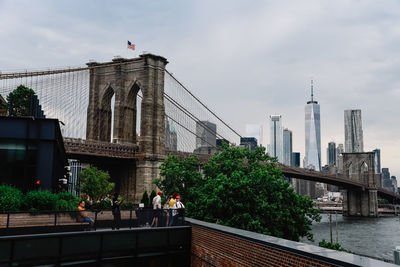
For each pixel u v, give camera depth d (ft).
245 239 44.68
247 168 141.18
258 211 114.93
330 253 33.27
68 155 232.32
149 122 260.01
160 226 65.98
